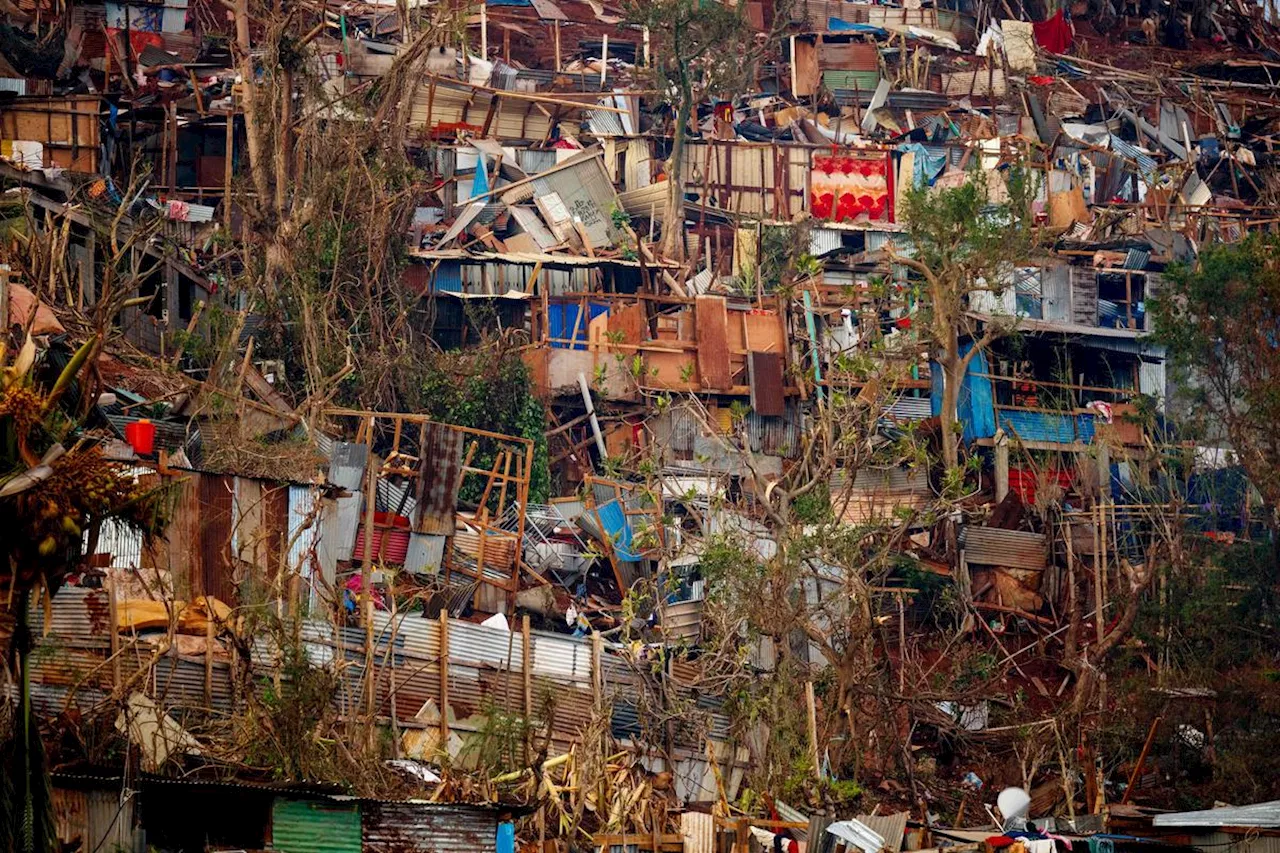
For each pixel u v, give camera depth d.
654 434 88.12
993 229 86.94
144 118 101.25
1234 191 142.38
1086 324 102.44
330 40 116.25
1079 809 66.12
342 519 66.31
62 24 110.44
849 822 49.84
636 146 117.94
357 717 50.25
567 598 72.88
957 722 70.38
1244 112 154.38
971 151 121.88
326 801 37.84
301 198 84.44
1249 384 81.31
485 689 57.34
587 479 79.38
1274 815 49.75
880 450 83.06
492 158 108.88
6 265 56.59
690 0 112.88
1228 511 86.25
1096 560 80.31
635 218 112.50
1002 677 74.38
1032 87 146.38
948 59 148.12
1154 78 155.50
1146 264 109.25
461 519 73.62
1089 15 173.50
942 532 83.25
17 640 29.17
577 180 105.81
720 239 114.50
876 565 70.25
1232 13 178.62
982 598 82.31
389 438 80.94
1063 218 115.62
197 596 51.28
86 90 102.50
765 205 117.50
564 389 89.62
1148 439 88.81
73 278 65.19
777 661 63.28
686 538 73.88
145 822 36.00
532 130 117.06
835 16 156.75
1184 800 67.38
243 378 62.75
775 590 64.75
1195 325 82.06
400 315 84.56
